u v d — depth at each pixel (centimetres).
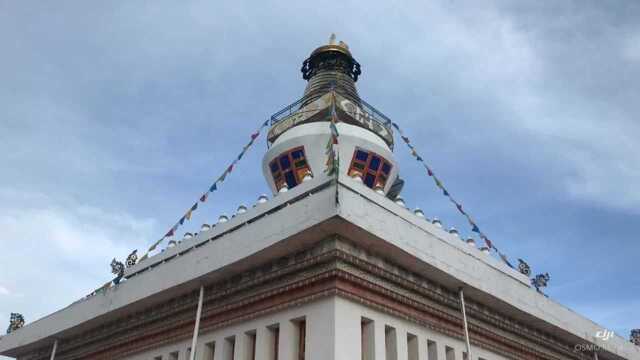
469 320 1781
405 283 1582
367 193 1725
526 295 1953
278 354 1463
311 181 1725
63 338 2264
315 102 2491
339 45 2955
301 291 1467
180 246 2127
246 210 1970
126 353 1967
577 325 2162
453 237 2044
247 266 1608
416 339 1577
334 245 1418
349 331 1376
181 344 1770
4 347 2459
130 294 1928
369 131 2423
